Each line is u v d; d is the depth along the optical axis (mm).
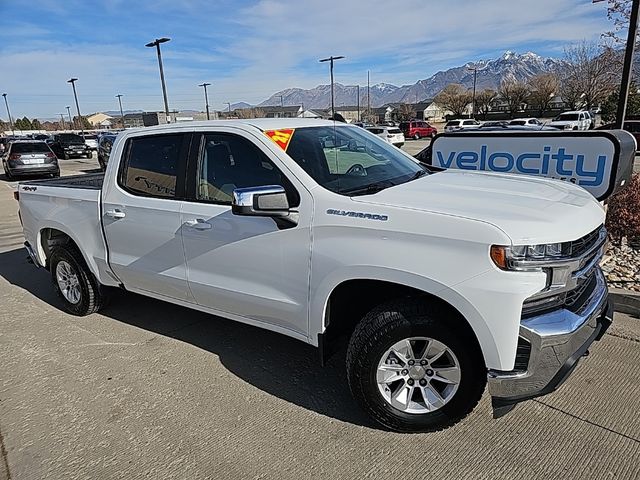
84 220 4250
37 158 18688
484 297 2316
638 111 30219
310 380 3389
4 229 9172
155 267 3754
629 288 4453
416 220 2477
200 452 2684
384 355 2684
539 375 2369
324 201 2789
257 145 3119
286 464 2564
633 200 5566
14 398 3281
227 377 3451
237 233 3148
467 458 2555
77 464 2625
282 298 3041
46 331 4359
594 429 2723
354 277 2654
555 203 2646
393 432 2795
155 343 4027
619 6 8148
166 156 3611
